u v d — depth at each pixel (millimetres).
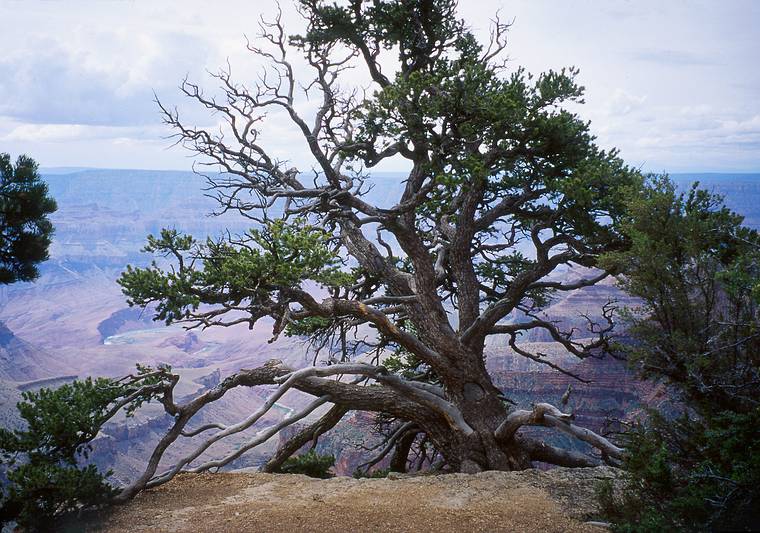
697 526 11141
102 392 16672
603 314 23859
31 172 20500
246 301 19391
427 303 22266
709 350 13805
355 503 14438
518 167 22812
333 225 25031
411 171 23922
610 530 12555
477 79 20234
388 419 28344
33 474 14094
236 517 13805
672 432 13438
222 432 18656
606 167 21312
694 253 14680
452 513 13727
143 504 15305
